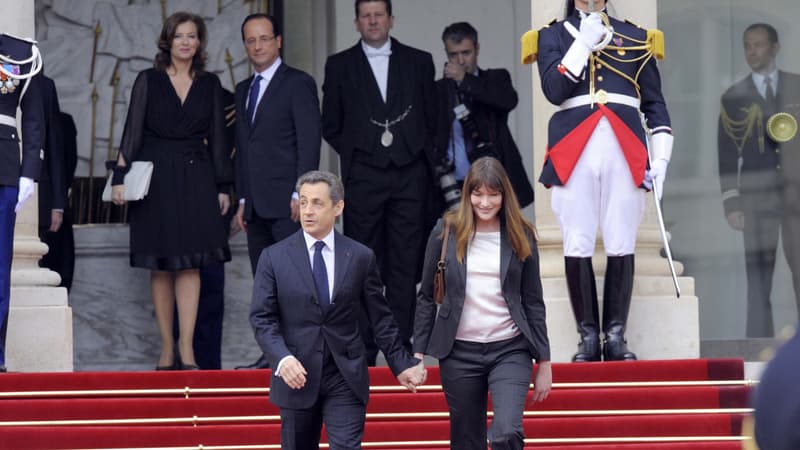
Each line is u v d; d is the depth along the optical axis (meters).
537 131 35.75
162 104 37.88
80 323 44.38
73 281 44.47
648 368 30.78
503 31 48.88
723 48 45.66
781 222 44.47
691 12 45.84
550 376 24.66
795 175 44.34
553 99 30.62
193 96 38.09
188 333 37.75
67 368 34.41
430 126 38.31
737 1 45.66
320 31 48.91
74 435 29.08
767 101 44.56
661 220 31.48
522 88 48.62
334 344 23.34
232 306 44.97
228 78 47.28
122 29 47.00
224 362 44.84
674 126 45.72
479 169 24.25
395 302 37.69
